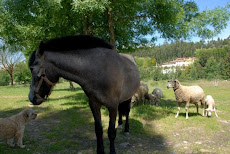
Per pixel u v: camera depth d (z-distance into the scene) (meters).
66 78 2.82
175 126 4.87
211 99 5.86
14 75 32.16
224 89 15.29
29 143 3.77
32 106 7.98
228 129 4.65
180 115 5.96
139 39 8.74
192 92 5.50
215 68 29.06
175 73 29.64
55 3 5.26
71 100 9.41
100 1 5.14
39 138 4.05
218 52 53.03
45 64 2.68
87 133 4.39
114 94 2.91
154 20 7.20
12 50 8.10
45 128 4.79
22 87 23.64
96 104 3.04
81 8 5.14
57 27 7.32
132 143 3.77
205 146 3.55
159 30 7.45
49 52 2.72
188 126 4.87
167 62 83.56
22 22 6.60
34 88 2.72
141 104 7.86
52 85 2.82
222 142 3.81
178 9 6.55
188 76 29.72
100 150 3.13
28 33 7.02
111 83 2.82
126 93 3.41
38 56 2.67
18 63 30.36
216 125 4.84
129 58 3.95
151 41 8.51
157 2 6.25
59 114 6.35
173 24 6.60
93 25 8.41
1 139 3.99
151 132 4.46
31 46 8.41
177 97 5.54
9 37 7.09
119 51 9.05
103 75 2.78
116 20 7.39
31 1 5.66
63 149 3.46
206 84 21.44
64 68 2.73
